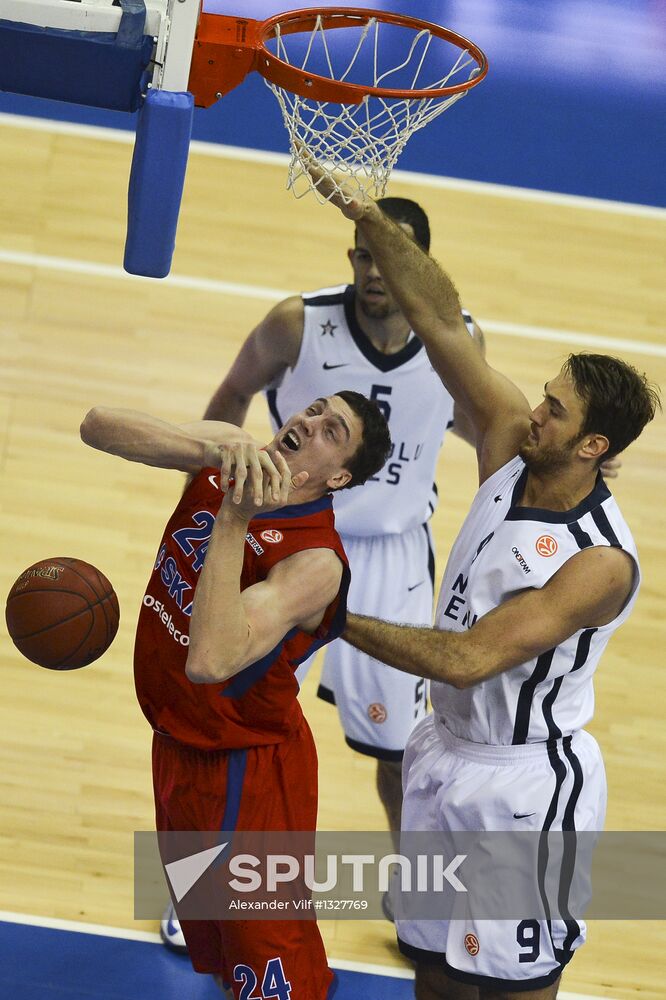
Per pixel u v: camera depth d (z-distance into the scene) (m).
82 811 16.95
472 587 12.59
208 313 25.61
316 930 12.45
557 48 34.78
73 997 14.48
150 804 17.23
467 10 35.19
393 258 13.12
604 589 11.98
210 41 11.83
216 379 24.30
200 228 27.48
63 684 18.78
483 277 27.25
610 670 20.02
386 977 15.29
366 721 16.41
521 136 31.61
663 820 17.75
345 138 12.98
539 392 24.52
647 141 32.25
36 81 11.48
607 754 18.62
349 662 16.25
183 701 11.74
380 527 16.58
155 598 11.91
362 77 29.28
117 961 15.05
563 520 12.31
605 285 27.56
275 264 26.98
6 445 22.36
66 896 15.81
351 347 15.98
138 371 24.19
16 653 19.17
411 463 16.50
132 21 10.99
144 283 26.03
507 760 12.80
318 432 11.55
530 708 12.57
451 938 12.80
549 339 25.89
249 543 11.36
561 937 12.75
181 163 11.29
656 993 15.42
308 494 11.66
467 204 29.25
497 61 33.66
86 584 12.41
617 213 29.78
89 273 26.08
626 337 26.25
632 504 23.09
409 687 16.20
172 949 15.32
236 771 11.87
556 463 12.19
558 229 28.97
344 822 17.30
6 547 20.42
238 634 10.38
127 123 30.33
